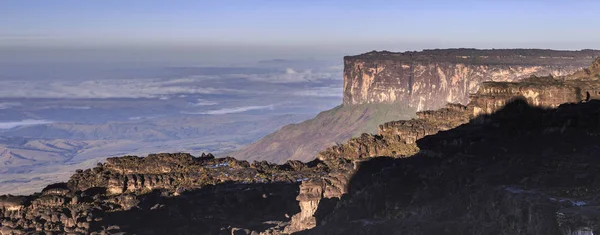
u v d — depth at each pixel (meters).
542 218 114.38
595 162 132.62
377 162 153.38
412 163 148.88
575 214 111.62
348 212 136.88
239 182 167.88
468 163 141.75
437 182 138.12
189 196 160.38
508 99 157.62
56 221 144.62
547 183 128.00
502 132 151.25
